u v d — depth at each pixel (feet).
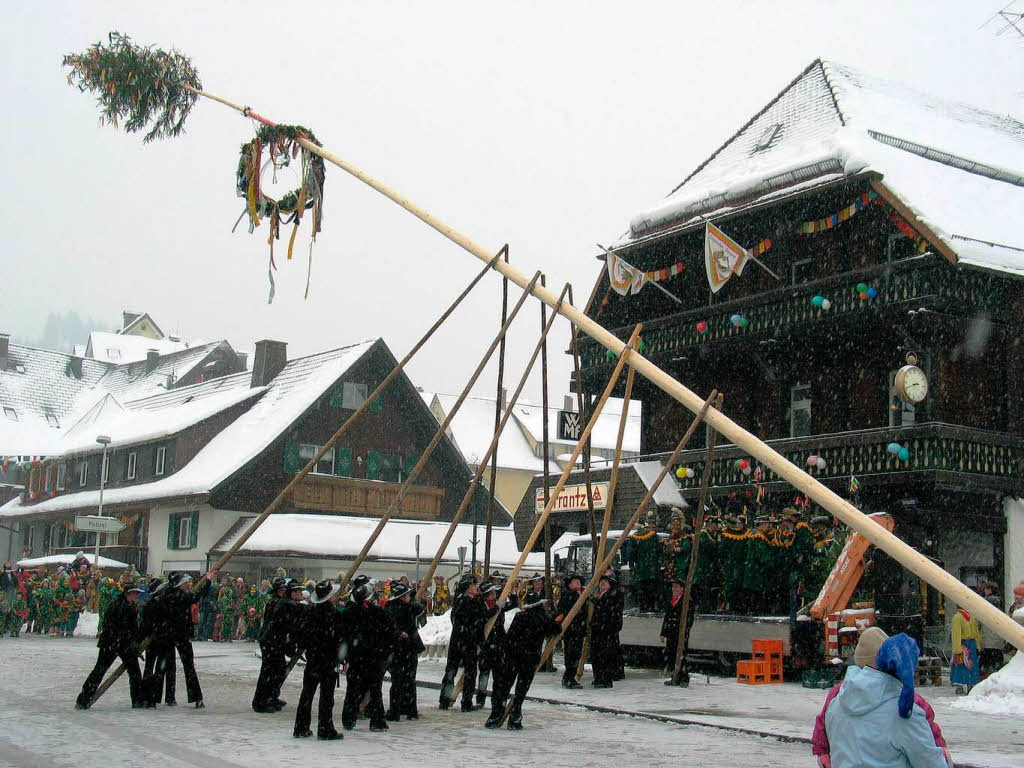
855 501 72.59
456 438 218.59
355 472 153.07
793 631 62.39
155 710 46.52
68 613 111.65
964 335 83.35
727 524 67.67
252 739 38.50
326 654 39.04
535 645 43.29
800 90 106.83
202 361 240.53
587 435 49.98
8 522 189.88
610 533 86.74
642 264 105.81
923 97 110.42
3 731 39.37
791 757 37.29
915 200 82.28
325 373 154.51
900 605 66.54
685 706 51.21
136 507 151.74
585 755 36.91
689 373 106.42
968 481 80.43
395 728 42.86
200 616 108.99
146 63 54.85
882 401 88.43
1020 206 90.99
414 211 54.49
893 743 19.19
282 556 131.64
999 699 52.26
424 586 50.16
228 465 143.23
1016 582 82.12
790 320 90.17
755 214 93.35
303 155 57.11
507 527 157.48
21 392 231.09
